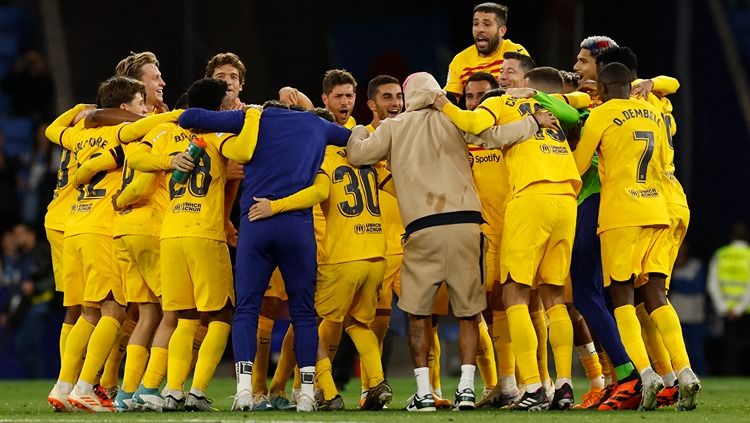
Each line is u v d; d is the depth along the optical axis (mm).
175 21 66938
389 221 30484
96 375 28469
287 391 40094
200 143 27047
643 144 27422
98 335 28422
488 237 29172
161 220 28391
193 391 27109
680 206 28406
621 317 27203
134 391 28141
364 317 28641
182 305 27312
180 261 27172
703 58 65312
